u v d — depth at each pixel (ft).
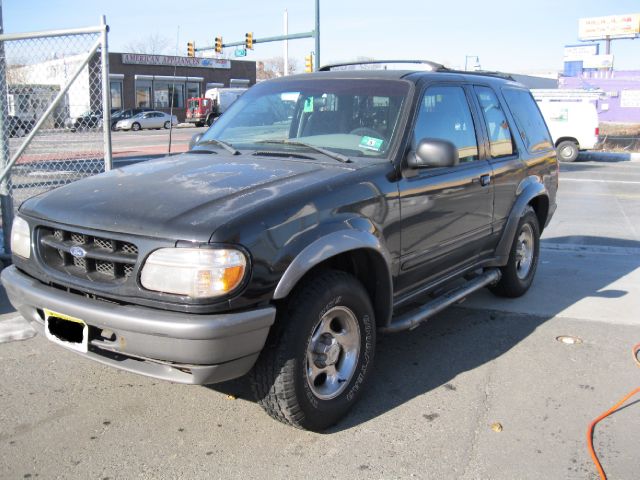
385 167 12.28
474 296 19.53
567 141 69.77
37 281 10.85
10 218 20.95
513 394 12.89
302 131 14.06
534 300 19.20
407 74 14.21
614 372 14.03
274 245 9.77
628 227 31.68
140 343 9.44
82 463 10.20
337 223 10.84
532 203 19.61
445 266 14.73
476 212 15.28
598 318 17.62
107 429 11.25
